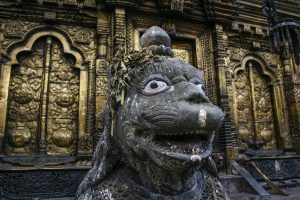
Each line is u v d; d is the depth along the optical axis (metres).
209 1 6.53
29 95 5.25
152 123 1.28
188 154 1.25
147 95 1.35
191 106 1.25
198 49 6.57
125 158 1.48
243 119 7.05
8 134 4.95
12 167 4.59
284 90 7.62
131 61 1.50
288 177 6.39
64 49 5.62
